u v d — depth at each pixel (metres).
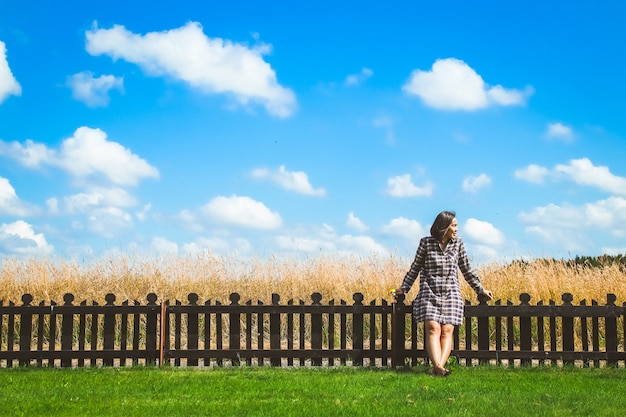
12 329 9.34
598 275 15.05
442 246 8.39
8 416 5.72
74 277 14.97
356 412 5.81
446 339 8.24
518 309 9.16
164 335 9.30
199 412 5.86
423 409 5.93
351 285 14.83
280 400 6.41
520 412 5.86
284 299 14.10
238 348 9.39
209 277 15.02
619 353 9.06
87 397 6.62
